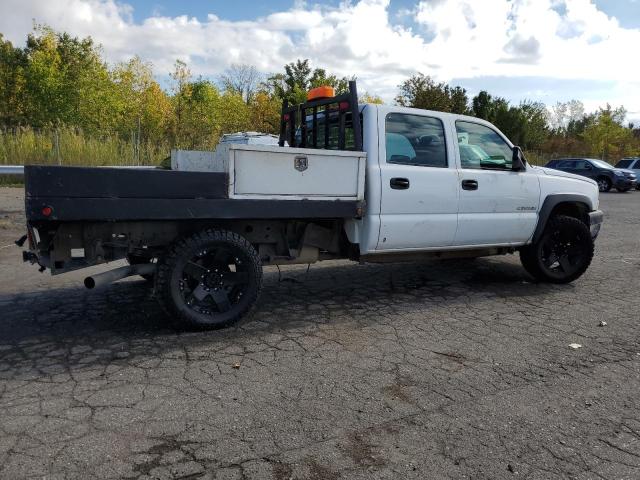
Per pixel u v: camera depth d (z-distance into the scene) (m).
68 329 4.71
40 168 3.82
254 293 4.86
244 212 4.54
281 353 4.28
